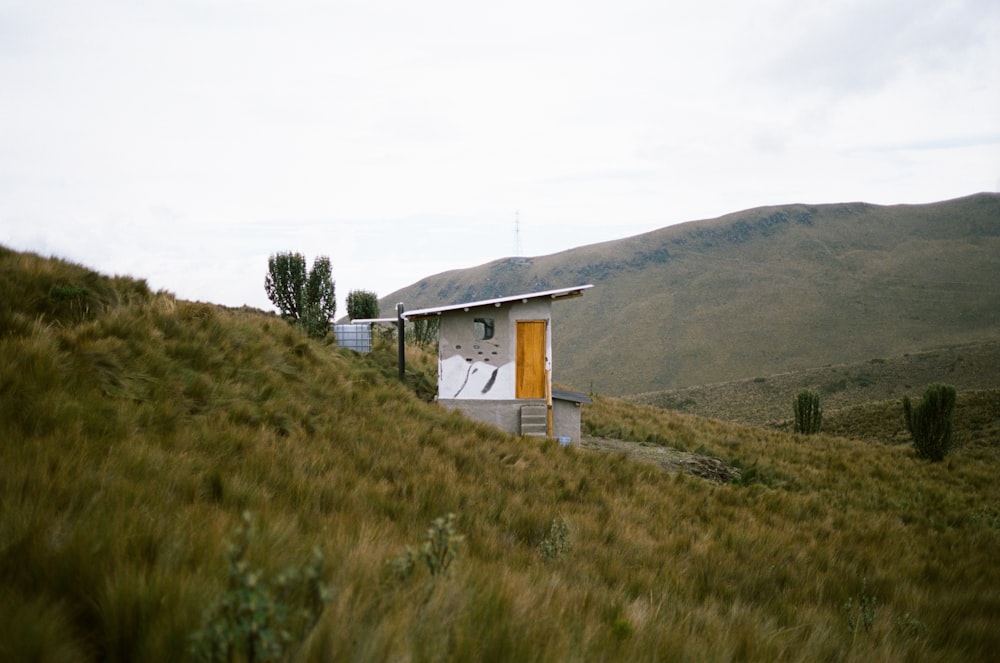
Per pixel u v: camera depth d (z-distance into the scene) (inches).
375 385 651.5
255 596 109.9
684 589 272.4
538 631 154.6
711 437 1036.5
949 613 306.3
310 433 421.7
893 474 901.8
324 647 121.3
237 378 455.2
